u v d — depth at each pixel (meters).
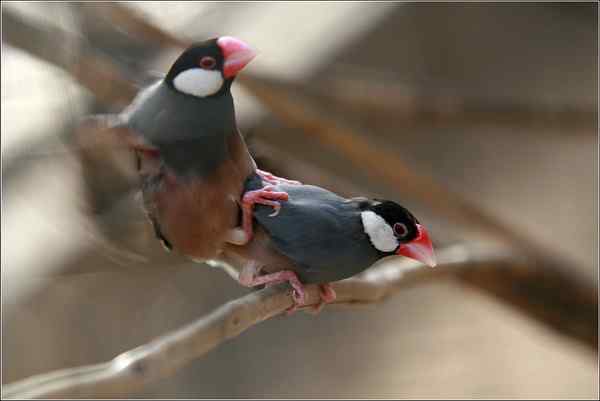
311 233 3.60
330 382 4.52
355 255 3.61
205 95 3.58
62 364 4.19
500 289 3.82
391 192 3.99
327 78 4.00
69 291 4.25
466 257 3.80
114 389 3.50
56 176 3.86
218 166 3.59
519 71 4.75
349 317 4.71
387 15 4.52
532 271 3.82
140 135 3.59
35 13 3.74
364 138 3.82
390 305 4.77
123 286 4.39
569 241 4.54
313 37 4.36
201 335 3.54
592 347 3.85
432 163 4.82
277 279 3.60
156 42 3.79
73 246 3.94
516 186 4.80
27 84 3.86
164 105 3.58
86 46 3.73
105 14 3.75
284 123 3.87
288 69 4.14
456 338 4.66
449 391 4.39
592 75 4.75
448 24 4.68
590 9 4.82
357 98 3.87
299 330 4.66
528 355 4.59
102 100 3.73
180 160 3.59
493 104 3.89
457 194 3.83
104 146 3.63
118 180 3.66
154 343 3.53
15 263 3.96
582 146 4.84
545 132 4.39
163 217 3.59
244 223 3.60
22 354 4.16
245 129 3.84
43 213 3.89
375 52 4.52
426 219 3.90
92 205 3.67
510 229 3.83
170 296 4.46
